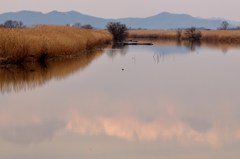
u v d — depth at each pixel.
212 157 11.56
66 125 14.91
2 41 30.44
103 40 72.31
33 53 33.31
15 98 19.53
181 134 13.94
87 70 31.20
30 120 15.53
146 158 11.43
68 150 12.04
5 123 15.04
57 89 22.16
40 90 21.77
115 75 28.44
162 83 24.91
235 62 39.56
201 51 56.06
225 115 16.75
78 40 46.50
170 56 46.38
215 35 104.81
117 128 14.61
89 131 14.15
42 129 14.33
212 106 18.41
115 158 11.39
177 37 117.25
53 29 47.59
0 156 11.45
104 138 13.31
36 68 30.73
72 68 32.16
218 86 23.98
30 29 42.12
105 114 16.67
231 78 27.59
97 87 23.02
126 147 12.40
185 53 51.62
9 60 30.56
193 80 26.41
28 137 13.32
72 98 19.73
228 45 74.88
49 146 12.41
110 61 39.25
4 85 23.22
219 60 41.75
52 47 36.72
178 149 12.27
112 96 20.39
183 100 19.70
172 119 16.05
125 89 22.47
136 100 19.55
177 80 26.31
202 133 14.04
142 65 35.72
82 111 17.16
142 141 13.03
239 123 15.43
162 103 18.92
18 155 11.55
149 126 14.94
